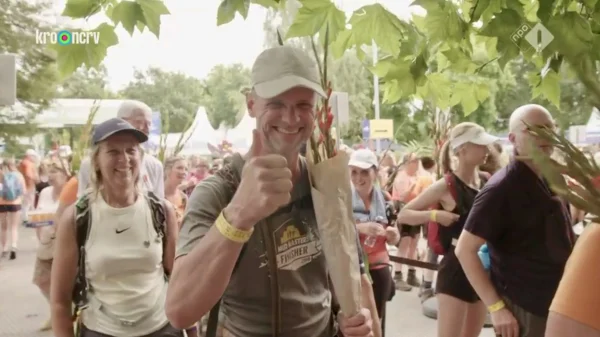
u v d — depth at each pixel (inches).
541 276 108.7
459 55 87.2
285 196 54.7
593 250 54.5
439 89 98.6
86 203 102.9
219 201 64.1
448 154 173.3
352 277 66.0
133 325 101.0
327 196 65.5
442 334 150.4
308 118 62.9
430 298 270.2
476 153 151.4
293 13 75.1
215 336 67.6
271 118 62.2
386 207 213.3
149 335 102.7
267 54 62.5
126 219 103.2
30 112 924.0
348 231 66.3
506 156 199.9
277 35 72.3
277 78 60.8
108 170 102.4
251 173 55.2
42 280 188.5
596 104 62.6
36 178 587.8
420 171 338.3
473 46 96.7
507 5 76.5
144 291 102.8
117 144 102.6
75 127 700.7
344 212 66.1
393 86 90.0
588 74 63.9
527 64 98.6
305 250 67.6
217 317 67.4
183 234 63.1
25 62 887.7
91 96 1347.2
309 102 62.7
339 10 71.8
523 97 879.1
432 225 154.1
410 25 80.7
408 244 298.7
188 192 315.9
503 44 74.7
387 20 79.4
